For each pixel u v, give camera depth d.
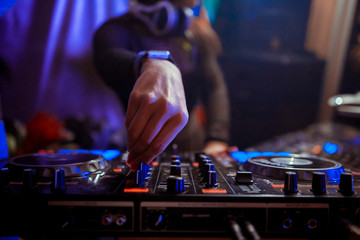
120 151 1.05
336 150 1.21
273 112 3.14
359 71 2.25
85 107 2.55
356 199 0.55
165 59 0.74
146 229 0.55
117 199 0.55
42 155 0.80
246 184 0.63
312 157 0.85
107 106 2.56
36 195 0.55
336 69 2.51
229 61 3.09
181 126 0.62
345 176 0.57
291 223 0.55
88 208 0.55
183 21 1.16
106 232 0.55
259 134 3.17
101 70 1.09
